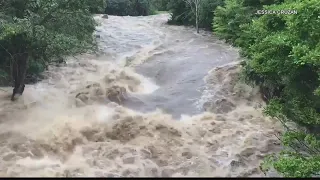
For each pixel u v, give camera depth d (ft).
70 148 31.37
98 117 37.17
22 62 38.24
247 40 37.63
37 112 37.29
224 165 30.01
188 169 29.37
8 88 42.24
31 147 30.71
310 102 24.68
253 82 42.57
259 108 40.81
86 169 28.50
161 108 40.75
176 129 35.35
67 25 37.88
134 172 28.60
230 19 45.73
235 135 34.83
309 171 18.98
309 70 24.00
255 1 43.37
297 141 26.96
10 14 35.73
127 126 35.29
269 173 28.19
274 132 35.09
